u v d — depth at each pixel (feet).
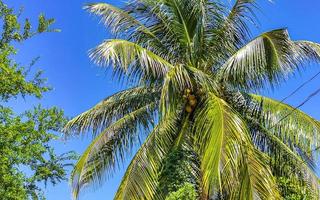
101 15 51.49
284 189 48.96
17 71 55.21
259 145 51.29
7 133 51.44
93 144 49.37
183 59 52.80
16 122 53.31
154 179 46.80
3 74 54.03
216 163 37.88
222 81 49.57
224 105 43.52
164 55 53.36
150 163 47.09
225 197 44.01
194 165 49.19
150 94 52.11
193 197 45.80
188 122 49.39
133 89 52.54
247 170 40.37
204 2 51.83
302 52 47.39
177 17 53.01
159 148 48.34
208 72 51.88
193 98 48.83
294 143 49.52
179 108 49.67
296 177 49.83
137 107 52.60
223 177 39.06
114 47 42.96
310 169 49.37
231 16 51.67
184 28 52.90
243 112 50.96
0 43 57.06
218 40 52.13
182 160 48.55
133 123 51.80
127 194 45.21
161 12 53.21
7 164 51.47
